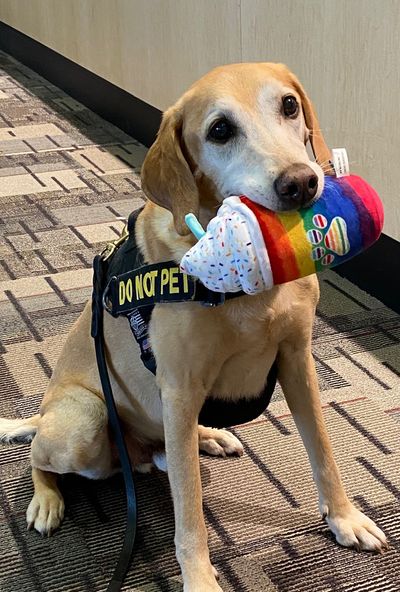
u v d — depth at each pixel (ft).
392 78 3.59
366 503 2.71
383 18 3.54
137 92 6.52
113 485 2.89
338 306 4.03
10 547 2.62
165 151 2.27
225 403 2.47
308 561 2.49
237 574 2.46
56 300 4.15
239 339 2.29
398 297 3.93
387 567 2.45
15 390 3.41
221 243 1.96
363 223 2.03
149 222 2.43
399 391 3.31
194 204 2.23
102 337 2.59
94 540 2.64
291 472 2.89
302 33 4.17
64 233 4.94
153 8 5.87
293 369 2.48
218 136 2.17
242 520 2.68
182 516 2.35
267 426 3.14
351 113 3.93
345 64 3.87
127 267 2.45
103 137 6.84
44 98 8.12
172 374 2.32
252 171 2.08
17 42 9.69
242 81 2.19
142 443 2.82
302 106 2.37
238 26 4.82
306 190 1.97
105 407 2.66
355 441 3.01
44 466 2.73
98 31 7.01
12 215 5.24
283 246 1.95
